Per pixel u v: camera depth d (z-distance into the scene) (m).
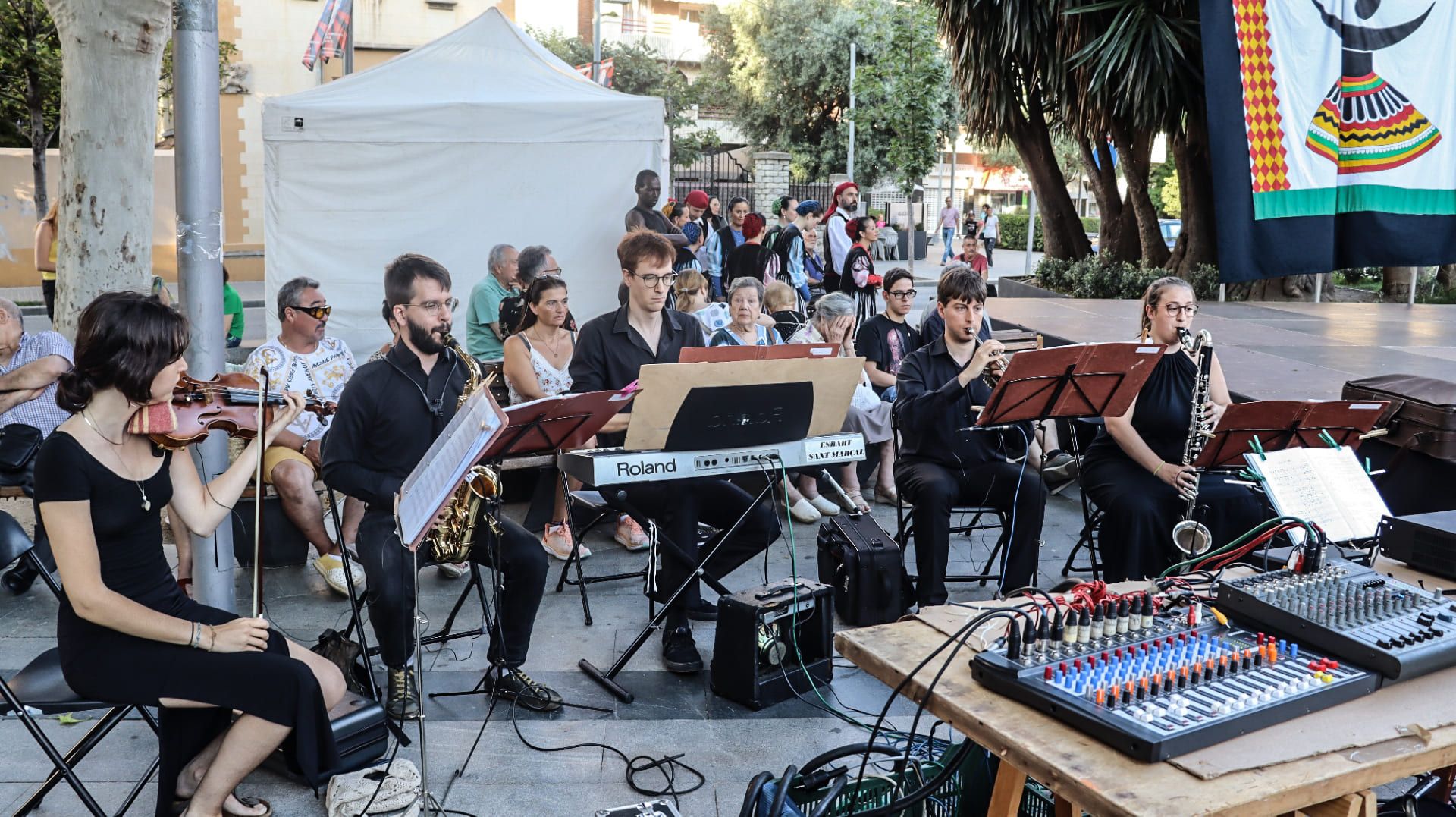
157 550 2.65
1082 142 14.55
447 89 8.61
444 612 4.35
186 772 2.78
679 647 3.88
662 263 4.21
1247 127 8.52
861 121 20.56
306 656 2.85
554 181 8.72
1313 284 13.54
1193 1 11.98
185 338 2.49
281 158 8.30
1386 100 8.59
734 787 3.08
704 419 3.45
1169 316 4.32
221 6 18.28
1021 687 2.03
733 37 33.41
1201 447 4.21
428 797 2.93
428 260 3.46
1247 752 1.84
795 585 3.76
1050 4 12.70
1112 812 1.68
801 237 9.54
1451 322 9.64
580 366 4.33
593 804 2.98
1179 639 2.24
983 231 25.41
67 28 4.96
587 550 5.09
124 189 5.12
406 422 3.44
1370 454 4.87
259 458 2.71
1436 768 1.93
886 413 5.80
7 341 4.31
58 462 2.40
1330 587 2.43
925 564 4.27
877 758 3.05
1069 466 6.17
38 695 2.66
